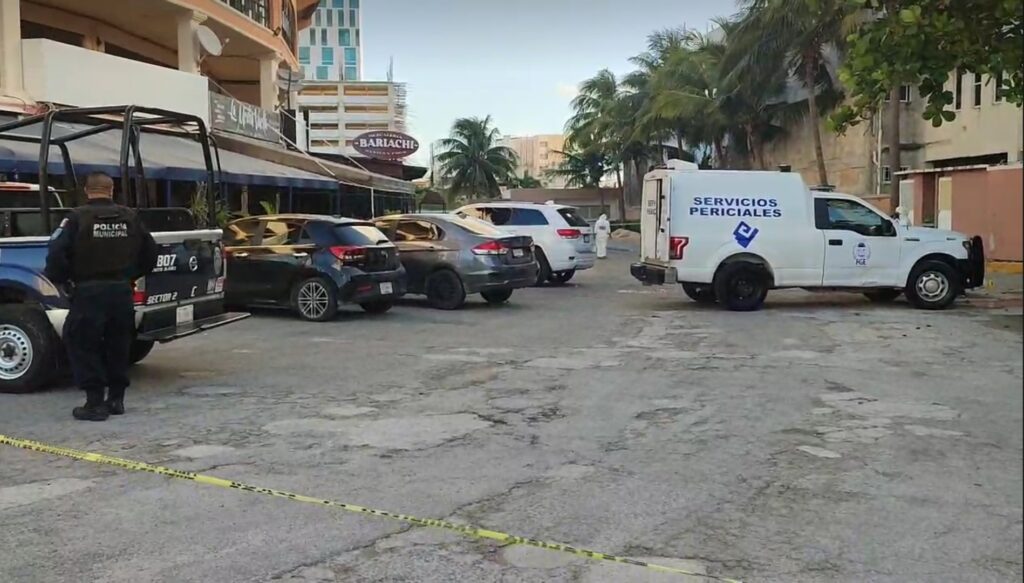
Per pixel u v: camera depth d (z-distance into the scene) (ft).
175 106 65.26
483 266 48.98
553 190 248.52
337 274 43.16
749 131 138.92
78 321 22.58
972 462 19.52
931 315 46.60
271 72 95.91
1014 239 69.31
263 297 44.47
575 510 16.43
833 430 22.40
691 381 28.84
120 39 78.64
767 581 13.39
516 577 13.52
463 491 17.47
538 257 65.21
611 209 247.29
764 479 18.33
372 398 25.99
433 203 222.48
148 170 48.62
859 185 117.50
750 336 39.11
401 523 15.69
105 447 20.45
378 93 307.78
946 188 82.43
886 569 13.82
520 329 41.50
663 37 184.24
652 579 13.46
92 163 44.96
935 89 29.25
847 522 15.85
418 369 30.81
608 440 21.39
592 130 206.39
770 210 48.47
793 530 15.47
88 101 57.93
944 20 26.61
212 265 29.09
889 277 49.19
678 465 19.31
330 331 40.40
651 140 178.70
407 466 19.11
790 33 108.17
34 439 21.12
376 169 124.98
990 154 93.35
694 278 48.67
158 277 25.98
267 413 23.94
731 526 15.66
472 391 27.09
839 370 30.76
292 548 14.52
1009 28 27.71
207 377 29.09
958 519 15.97
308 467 18.99
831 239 48.60
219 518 15.85
